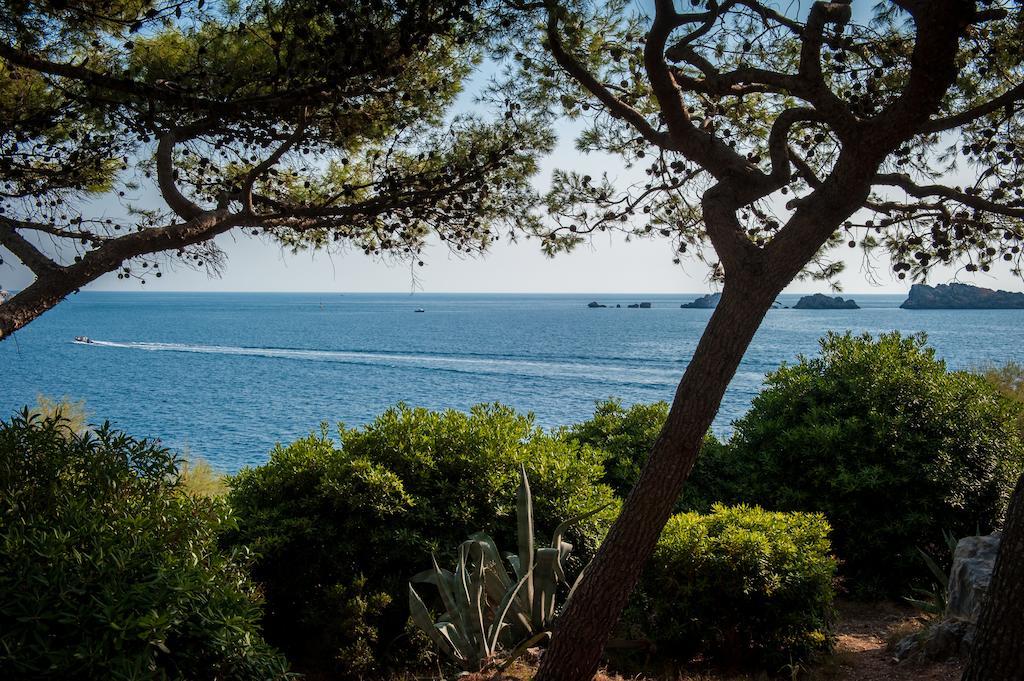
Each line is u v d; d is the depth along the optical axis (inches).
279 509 237.0
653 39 166.2
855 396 331.9
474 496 246.8
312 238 243.9
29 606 118.0
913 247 199.3
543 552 217.3
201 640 133.5
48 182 219.1
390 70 186.7
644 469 163.5
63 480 145.6
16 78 195.6
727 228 165.9
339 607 216.8
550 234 230.1
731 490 335.9
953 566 241.9
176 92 184.1
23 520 131.6
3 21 173.9
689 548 230.4
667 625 232.5
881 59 188.9
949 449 307.6
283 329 3848.4
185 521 150.3
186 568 138.6
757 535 230.2
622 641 225.3
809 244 157.0
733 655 233.5
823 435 315.9
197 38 203.2
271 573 227.9
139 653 121.5
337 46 170.7
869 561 309.6
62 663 115.0
